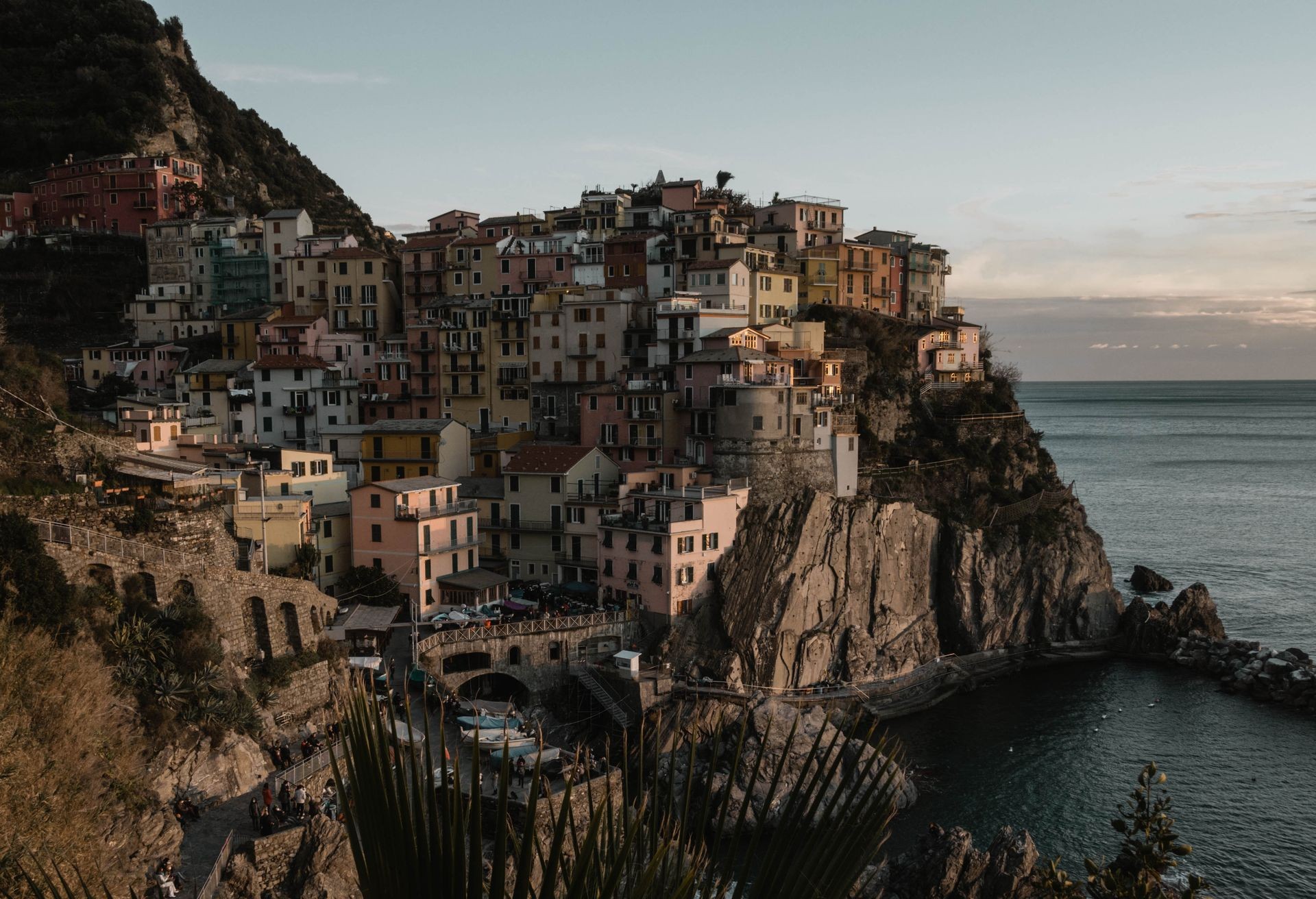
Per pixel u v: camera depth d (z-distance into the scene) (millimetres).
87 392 153125
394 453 130000
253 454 114312
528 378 148000
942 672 117500
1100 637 131375
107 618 60531
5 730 43719
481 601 105812
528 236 166625
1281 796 87938
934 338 159875
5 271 185625
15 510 59281
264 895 51281
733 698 94688
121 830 48094
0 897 34500
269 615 75000
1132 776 92188
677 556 104938
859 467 133250
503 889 8891
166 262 187250
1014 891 66062
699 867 10305
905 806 86250
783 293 154250
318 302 173125
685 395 126250
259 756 62875
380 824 9312
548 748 70562
